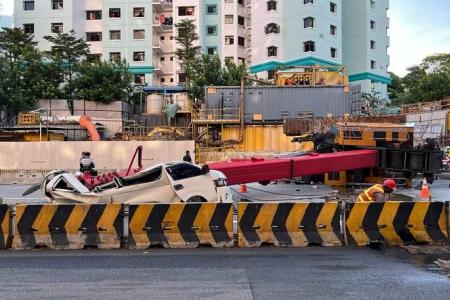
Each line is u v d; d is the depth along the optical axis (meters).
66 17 65.38
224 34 69.56
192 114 40.19
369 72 67.31
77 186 10.38
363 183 17.36
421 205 8.60
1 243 8.26
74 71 50.53
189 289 5.93
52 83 48.25
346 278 6.43
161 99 50.12
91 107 48.31
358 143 17.05
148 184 10.32
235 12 69.50
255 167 14.09
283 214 8.52
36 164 28.05
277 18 65.12
